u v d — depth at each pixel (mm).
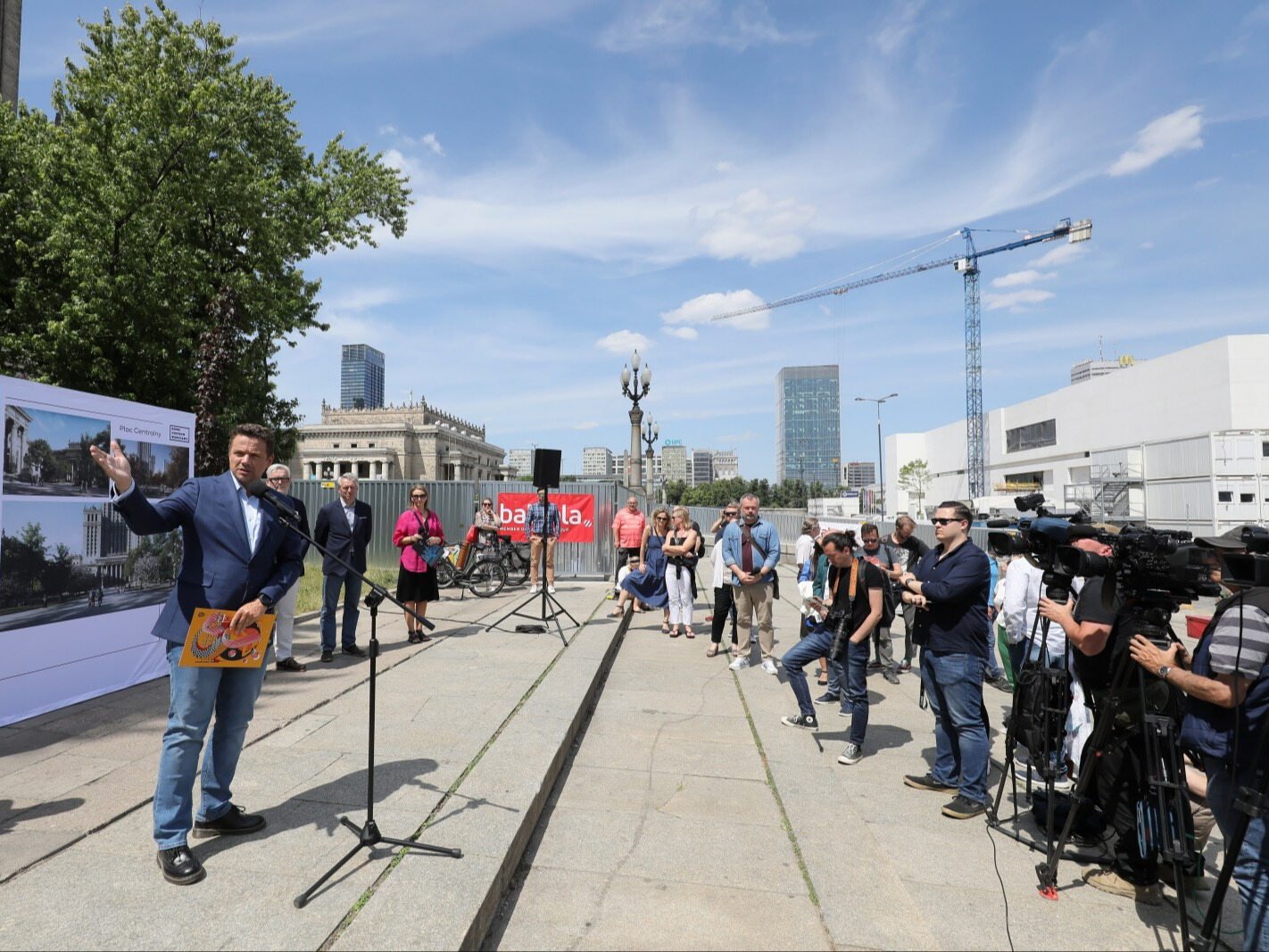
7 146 16328
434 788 3818
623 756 5070
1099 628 3295
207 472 14609
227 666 3014
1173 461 44125
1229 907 3213
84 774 3963
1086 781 3314
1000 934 2963
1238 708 2480
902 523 8117
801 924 2971
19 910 2611
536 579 12781
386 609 10164
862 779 4719
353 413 102375
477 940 2691
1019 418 71562
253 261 18641
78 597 5480
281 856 3051
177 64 16938
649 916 3014
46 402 5258
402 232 22781
